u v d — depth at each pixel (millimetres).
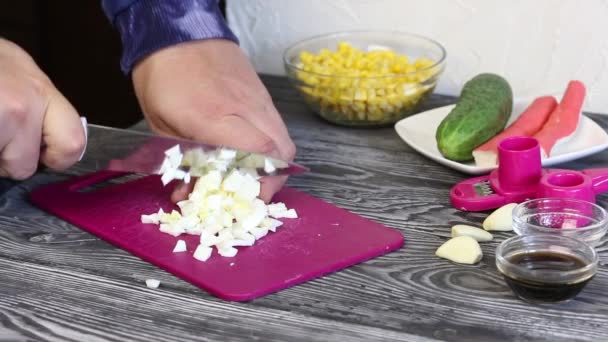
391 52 1367
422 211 1062
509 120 1296
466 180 1105
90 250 998
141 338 826
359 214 1060
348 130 1335
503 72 1430
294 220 1040
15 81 982
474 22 1411
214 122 1073
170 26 1164
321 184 1148
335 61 1359
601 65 1361
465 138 1153
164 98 1115
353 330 826
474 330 818
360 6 1482
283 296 888
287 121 1377
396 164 1203
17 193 1153
